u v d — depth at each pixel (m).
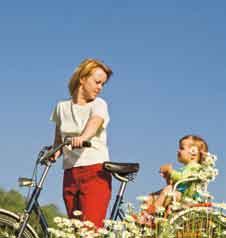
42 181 9.38
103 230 9.03
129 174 9.43
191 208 9.64
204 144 10.77
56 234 8.91
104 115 9.48
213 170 9.89
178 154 10.80
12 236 9.17
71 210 9.50
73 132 9.55
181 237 9.60
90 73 9.54
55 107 9.77
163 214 9.73
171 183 10.17
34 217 9.33
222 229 9.77
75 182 9.46
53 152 9.27
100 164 9.44
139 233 9.26
